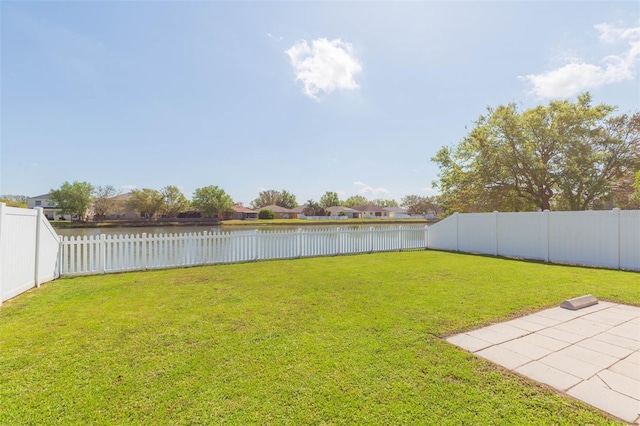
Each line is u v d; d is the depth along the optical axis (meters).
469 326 3.81
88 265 7.25
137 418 2.05
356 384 2.48
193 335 3.49
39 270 5.98
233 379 2.55
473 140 16.80
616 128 14.60
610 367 2.80
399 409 2.15
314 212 79.62
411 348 3.16
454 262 9.12
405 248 12.78
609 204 15.19
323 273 7.31
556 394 2.35
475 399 2.28
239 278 6.73
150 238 7.95
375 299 4.99
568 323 3.96
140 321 3.95
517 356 3.01
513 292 5.46
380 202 105.06
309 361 2.87
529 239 10.05
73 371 2.66
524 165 15.10
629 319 4.13
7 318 4.05
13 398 2.26
